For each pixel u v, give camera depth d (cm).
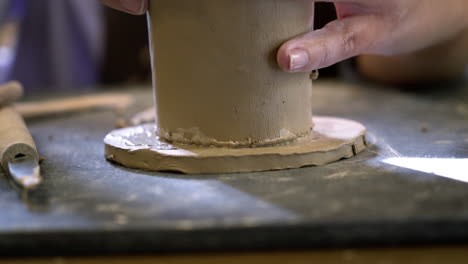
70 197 62
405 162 75
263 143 75
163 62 76
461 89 155
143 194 63
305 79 78
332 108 133
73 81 226
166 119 79
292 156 73
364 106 134
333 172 71
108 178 72
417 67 146
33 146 75
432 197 58
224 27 70
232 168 72
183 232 51
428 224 51
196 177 71
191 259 51
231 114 74
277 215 53
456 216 51
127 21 218
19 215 56
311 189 63
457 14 110
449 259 49
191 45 72
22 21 219
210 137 75
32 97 163
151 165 75
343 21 79
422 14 91
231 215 54
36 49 222
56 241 51
